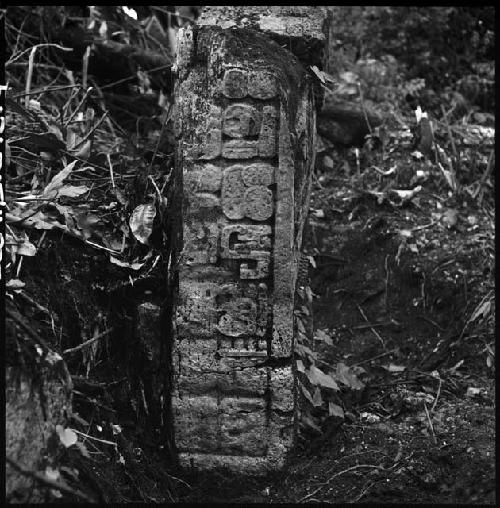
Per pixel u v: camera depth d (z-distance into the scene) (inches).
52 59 208.2
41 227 135.3
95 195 148.7
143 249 142.3
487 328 178.5
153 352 139.6
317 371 147.1
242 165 132.3
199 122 132.5
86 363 137.1
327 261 199.3
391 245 199.0
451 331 182.4
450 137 218.8
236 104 131.6
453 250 195.3
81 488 117.0
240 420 135.0
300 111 136.0
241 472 135.3
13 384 107.9
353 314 191.0
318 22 149.7
